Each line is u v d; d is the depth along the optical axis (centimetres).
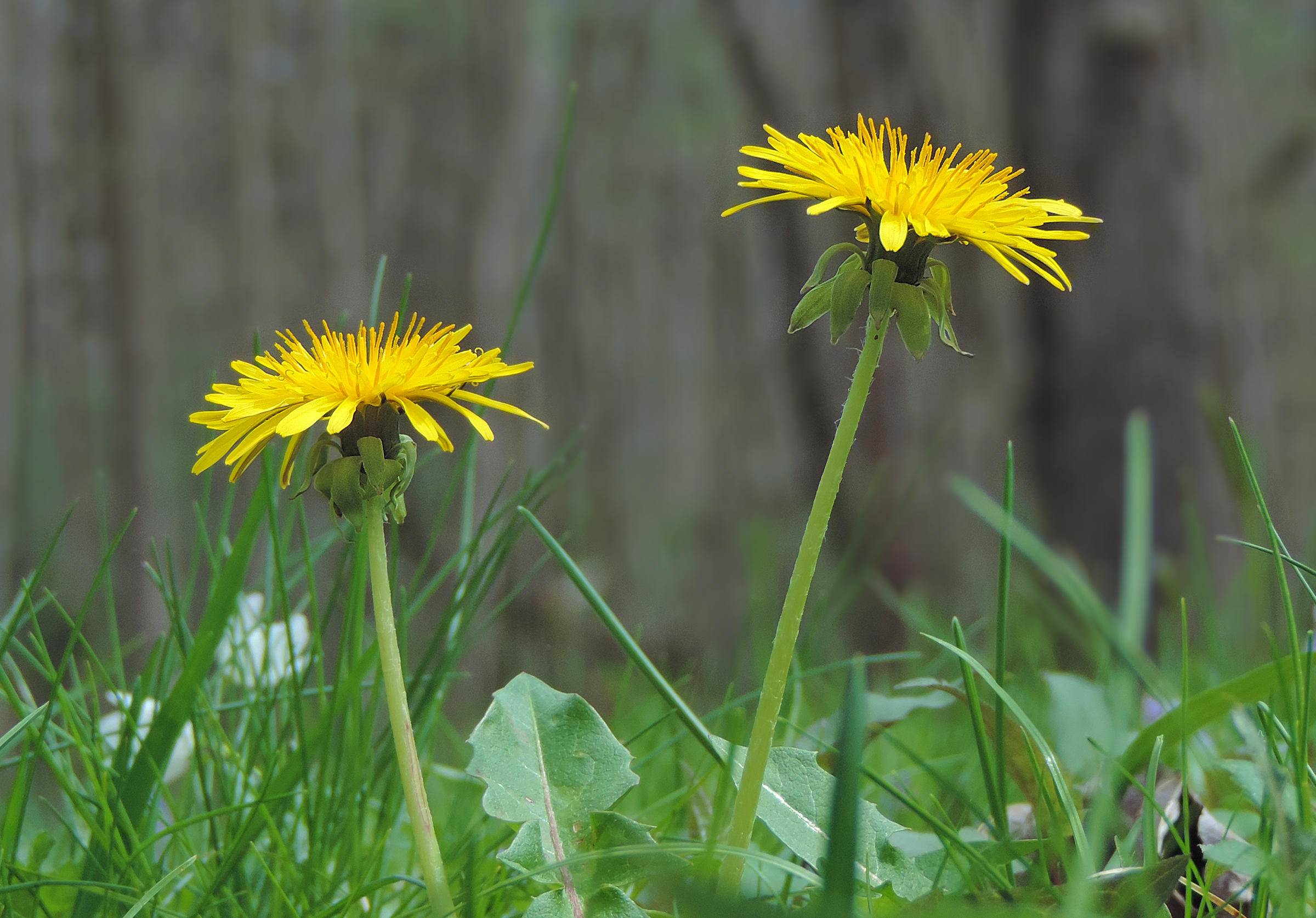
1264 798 109
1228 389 543
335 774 136
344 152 1121
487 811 104
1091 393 550
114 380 832
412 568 775
